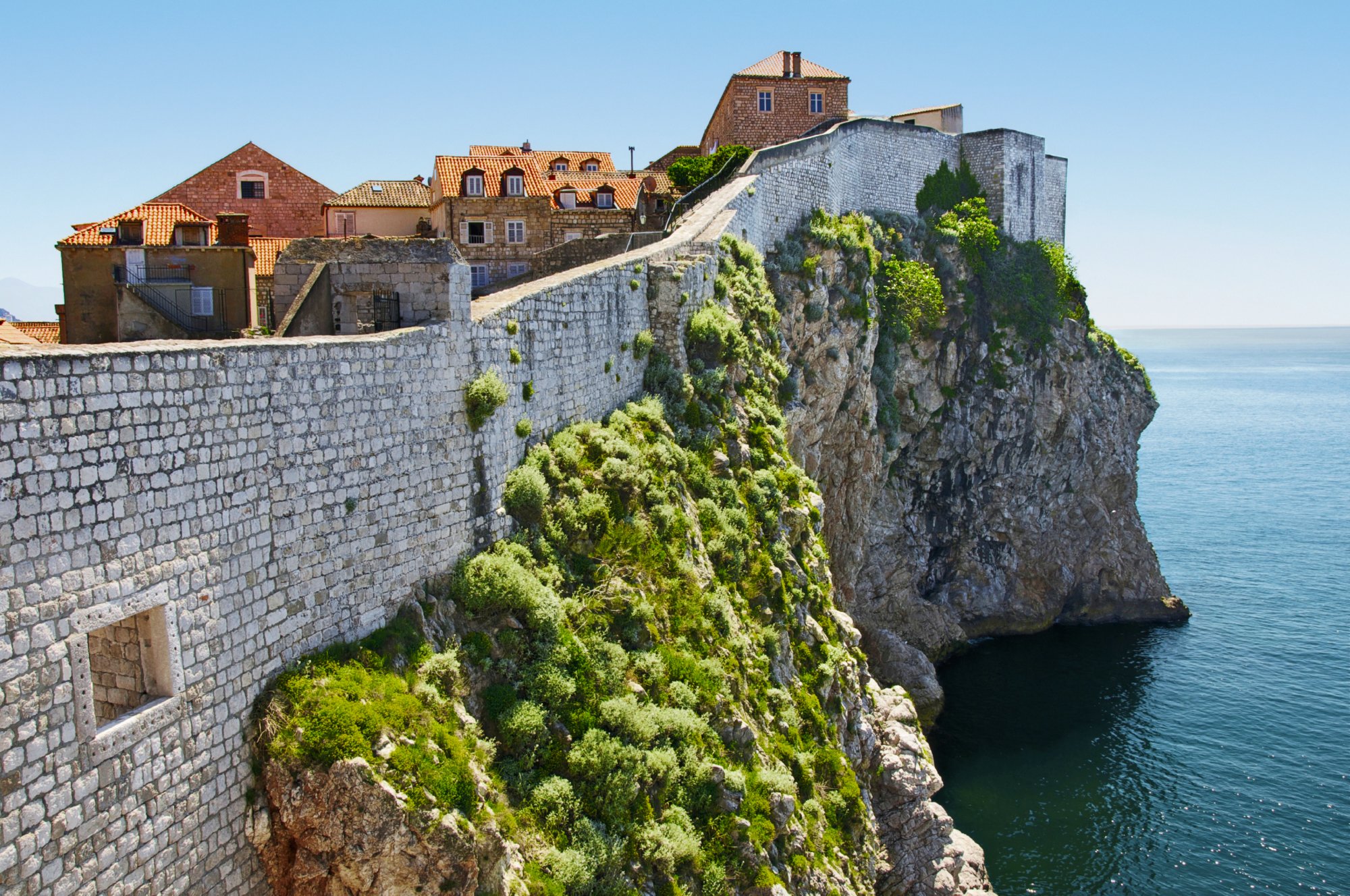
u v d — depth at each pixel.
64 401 13.80
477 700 22.34
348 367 20.08
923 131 76.00
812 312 54.88
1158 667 68.69
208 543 16.41
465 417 24.55
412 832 17.72
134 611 14.91
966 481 73.81
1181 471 150.38
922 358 69.00
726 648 30.80
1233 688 64.81
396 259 24.30
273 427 17.98
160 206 39.44
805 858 28.16
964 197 79.12
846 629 41.56
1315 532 107.69
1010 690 64.38
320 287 24.48
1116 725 59.41
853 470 61.59
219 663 16.61
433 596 22.91
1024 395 74.75
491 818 19.14
